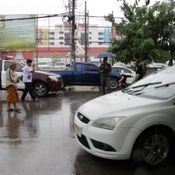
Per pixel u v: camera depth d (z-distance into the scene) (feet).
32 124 33.55
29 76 49.42
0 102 49.06
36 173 20.29
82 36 188.03
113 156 20.38
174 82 23.26
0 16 150.10
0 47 152.87
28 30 151.43
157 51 72.23
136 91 24.35
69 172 20.48
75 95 58.18
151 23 75.15
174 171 20.72
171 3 75.87
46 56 250.16
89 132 21.03
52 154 23.71
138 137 20.45
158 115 20.53
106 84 61.57
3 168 21.04
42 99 52.37
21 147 25.38
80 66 69.51
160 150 21.02
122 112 20.71
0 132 30.17
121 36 83.71
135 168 21.08
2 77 55.26
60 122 34.58
